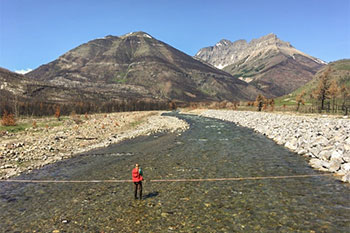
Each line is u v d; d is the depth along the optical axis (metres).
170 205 14.14
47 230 11.52
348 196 14.62
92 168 22.59
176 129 53.00
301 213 12.68
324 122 36.78
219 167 21.94
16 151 27.12
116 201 14.84
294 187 16.44
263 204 13.95
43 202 14.85
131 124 60.88
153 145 34.19
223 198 14.99
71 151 30.08
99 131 45.12
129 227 11.70
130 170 21.80
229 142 34.75
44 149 29.23
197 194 15.74
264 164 22.50
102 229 11.53
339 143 22.92
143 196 15.61
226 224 11.80
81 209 13.78
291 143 29.75
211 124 63.66
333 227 11.21
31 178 19.75
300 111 79.75
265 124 49.94
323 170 19.98
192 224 11.88
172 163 23.89
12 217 12.91
